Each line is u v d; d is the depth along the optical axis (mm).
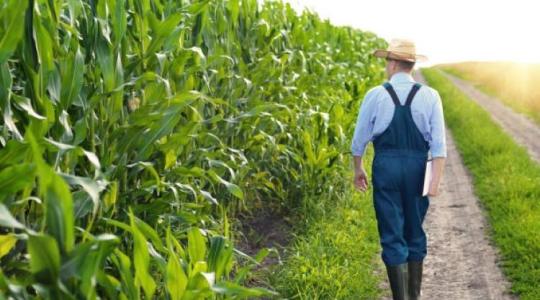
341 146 8031
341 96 11078
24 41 3031
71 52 3426
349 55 15336
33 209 3004
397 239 4797
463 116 18812
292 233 6348
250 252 6336
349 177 8391
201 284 3002
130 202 3990
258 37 7891
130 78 4211
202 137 5410
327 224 6707
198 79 5617
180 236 4406
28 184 2484
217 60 6031
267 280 5379
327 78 10836
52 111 3035
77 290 2264
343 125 9359
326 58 11305
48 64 3037
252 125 6836
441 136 4703
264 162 7410
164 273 3201
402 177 4746
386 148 4793
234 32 7184
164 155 4324
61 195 2072
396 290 4789
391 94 4750
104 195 3574
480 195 9109
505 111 24219
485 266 6293
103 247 2234
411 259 5012
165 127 3846
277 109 7570
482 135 14055
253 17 7820
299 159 7215
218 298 3580
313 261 5629
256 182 6980
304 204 7145
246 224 7105
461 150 13414
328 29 14539
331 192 7512
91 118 3605
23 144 2680
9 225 2014
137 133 3793
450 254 6738
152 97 4168
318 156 7348
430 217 8305
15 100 2848
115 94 3762
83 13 3758
